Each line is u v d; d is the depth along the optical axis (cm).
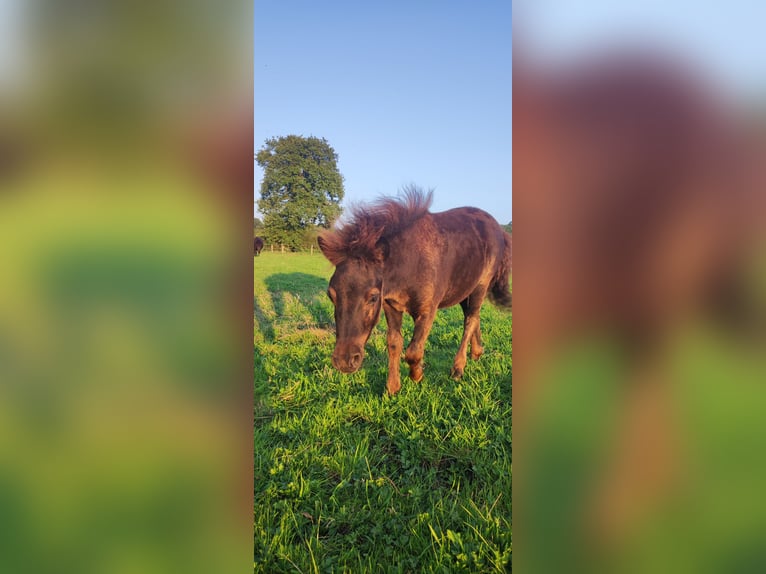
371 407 351
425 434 332
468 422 336
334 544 271
